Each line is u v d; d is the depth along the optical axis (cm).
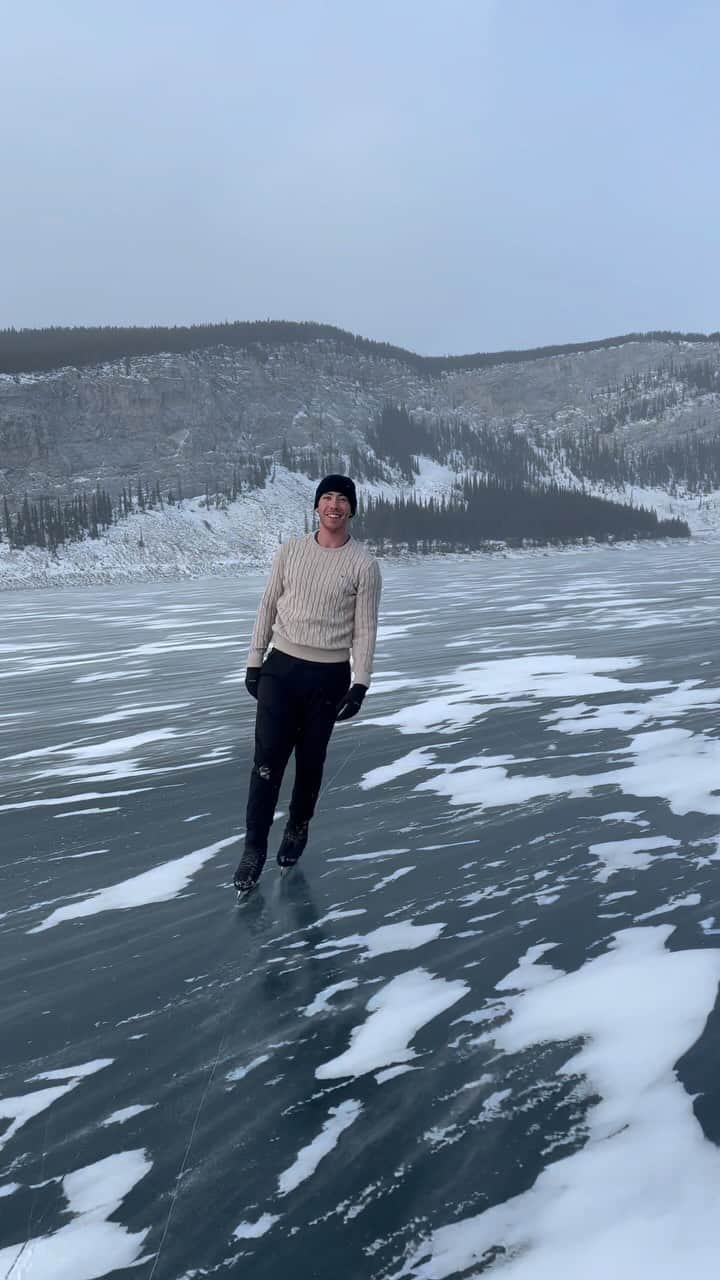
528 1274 141
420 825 413
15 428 14638
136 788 525
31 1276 149
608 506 13662
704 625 1330
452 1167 169
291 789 500
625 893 309
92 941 302
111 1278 147
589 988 239
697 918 282
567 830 388
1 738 731
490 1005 235
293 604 362
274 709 358
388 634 1489
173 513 10769
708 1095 187
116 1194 169
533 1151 172
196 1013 244
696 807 407
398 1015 233
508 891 321
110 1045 229
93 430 15775
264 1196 165
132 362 18888
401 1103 192
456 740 601
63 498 12456
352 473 15400
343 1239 152
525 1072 201
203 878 363
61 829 446
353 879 348
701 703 681
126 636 1809
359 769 537
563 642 1199
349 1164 172
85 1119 196
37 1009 253
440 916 302
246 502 11969
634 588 2606
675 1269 140
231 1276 146
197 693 934
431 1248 149
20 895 354
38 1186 173
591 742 564
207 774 550
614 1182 161
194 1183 171
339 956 275
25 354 18750
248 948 287
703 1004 226
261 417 18488
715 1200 155
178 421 17025
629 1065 200
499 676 898
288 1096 198
